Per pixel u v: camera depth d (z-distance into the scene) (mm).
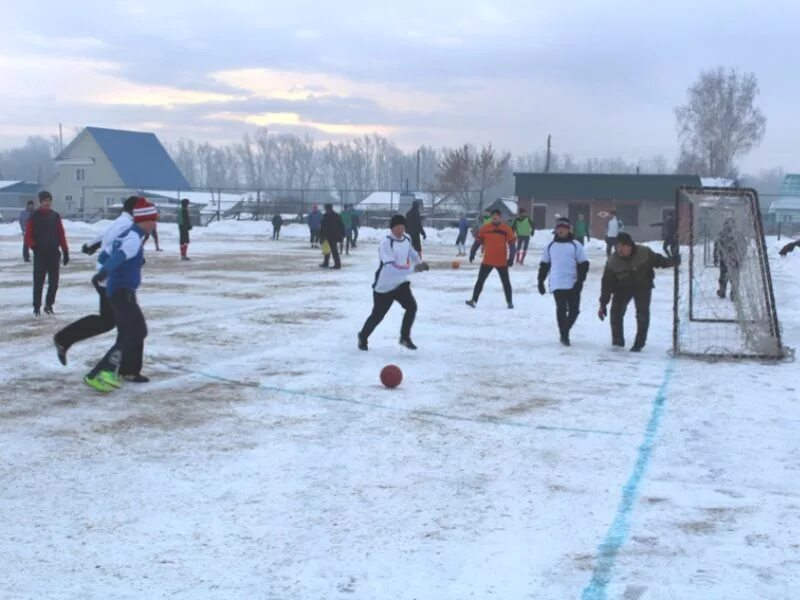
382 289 11258
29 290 17656
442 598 4414
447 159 65750
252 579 4609
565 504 5762
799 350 12000
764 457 6863
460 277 22531
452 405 8461
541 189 57719
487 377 9828
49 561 4801
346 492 5938
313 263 26531
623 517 5543
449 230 46250
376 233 46750
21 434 7227
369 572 4707
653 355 11438
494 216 15828
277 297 17031
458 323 14000
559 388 9305
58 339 9312
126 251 8641
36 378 9367
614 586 4559
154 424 7605
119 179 76812
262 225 48906
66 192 78688
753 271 11586
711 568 4797
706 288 18906
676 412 8273
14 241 39219
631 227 57406
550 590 4512
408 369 10180
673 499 5887
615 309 11922
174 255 29922
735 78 78688
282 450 6879
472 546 5062
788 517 5582
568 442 7219
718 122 77688
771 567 4820
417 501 5785
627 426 7746
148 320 13703
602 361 10945
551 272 12031
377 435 7352
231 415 7953
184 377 9555
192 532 5227
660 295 18938
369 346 11688
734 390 9305
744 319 11531
